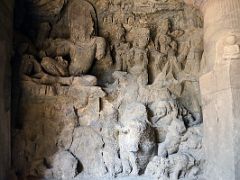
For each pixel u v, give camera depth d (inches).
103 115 133.5
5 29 120.7
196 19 147.9
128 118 132.5
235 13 116.5
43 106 130.6
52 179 125.3
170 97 136.6
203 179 125.9
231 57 110.0
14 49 133.1
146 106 135.0
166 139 131.0
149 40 147.4
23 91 128.7
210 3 127.7
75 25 143.0
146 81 138.9
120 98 136.1
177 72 142.9
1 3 116.9
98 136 131.2
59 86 131.3
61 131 130.3
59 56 139.9
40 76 131.1
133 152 126.0
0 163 110.7
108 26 148.8
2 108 114.3
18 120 130.1
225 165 110.8
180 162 124.6
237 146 106.9
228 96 110.2
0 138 111.4
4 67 117.4
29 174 125.3
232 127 108.0
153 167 126.4
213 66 120.1
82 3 145.5
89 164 129.3
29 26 147.4
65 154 127.0
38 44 143.0
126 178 127.1
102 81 143.6
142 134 125.1
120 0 146.5
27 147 127.3
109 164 128.6
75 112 132.2
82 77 133.9
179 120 131.7
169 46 146.6
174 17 151.3
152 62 146.2
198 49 144.4
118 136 131.8
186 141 130.2
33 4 142.1
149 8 147.6
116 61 146.3
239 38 111.5
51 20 148.3
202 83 130.0
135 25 148.3
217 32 119.0
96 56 141.6
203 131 129.6
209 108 123.7
